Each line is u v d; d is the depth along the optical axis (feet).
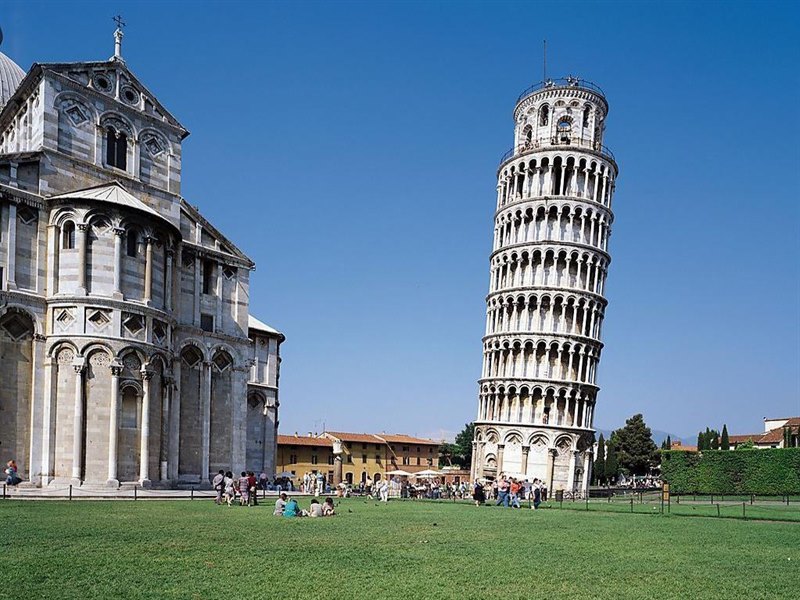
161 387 179.83
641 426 479.82
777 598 57.57
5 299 156.35
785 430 431.02
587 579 64.03
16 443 156.66
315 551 76.28
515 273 335.67
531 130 353.92
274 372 299.38
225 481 153.79
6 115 189.47
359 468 509.35
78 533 84.12
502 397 328.29
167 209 200.13
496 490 202.90
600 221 337.31
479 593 56.44
